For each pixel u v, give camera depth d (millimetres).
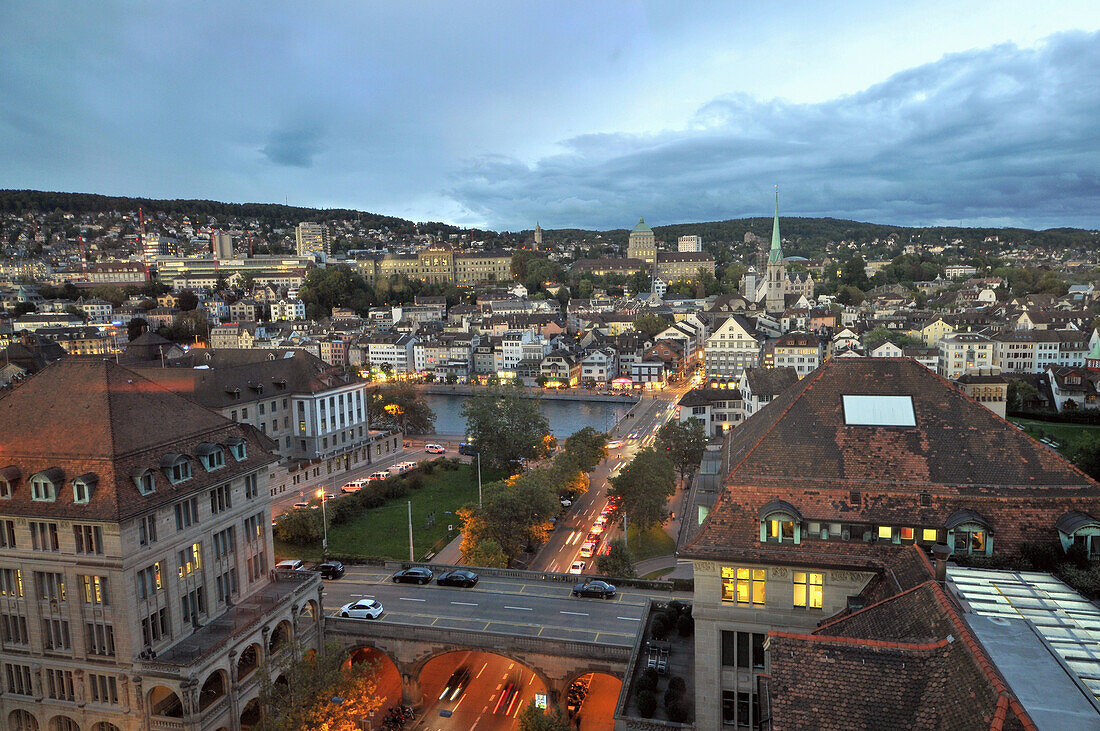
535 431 163125
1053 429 168375
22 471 63281
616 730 56094
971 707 26422
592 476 155875
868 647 30531
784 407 61562
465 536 103062
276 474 138750
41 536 61969
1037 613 37719
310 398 156000
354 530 119562
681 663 63500
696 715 52875
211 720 61781
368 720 68750
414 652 73562
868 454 52875
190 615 67250
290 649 62406
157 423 68938
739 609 51062
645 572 102750
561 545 114062
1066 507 47625
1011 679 29656
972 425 53031
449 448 186000
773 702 29734
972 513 47781
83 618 61562
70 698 62844
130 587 60344
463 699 75250
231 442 74625
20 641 64062
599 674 79938
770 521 50656
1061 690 28922
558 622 75688
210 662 61406
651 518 110250
